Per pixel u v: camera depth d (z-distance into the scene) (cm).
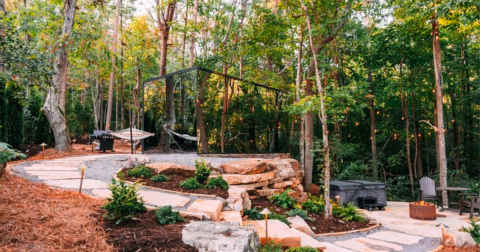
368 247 644
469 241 652
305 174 1281
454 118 1898
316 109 952
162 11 1902
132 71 2480
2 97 1320
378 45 1598
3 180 570
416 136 1775
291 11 1239
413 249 640
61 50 1389
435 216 954
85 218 415
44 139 1795
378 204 1130
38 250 310
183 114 1175
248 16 1641
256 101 1362
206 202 597
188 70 1158
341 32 1431
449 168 1889
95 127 3200
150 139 1323
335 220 842
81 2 1530
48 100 1434
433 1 1179
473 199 975
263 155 1273
